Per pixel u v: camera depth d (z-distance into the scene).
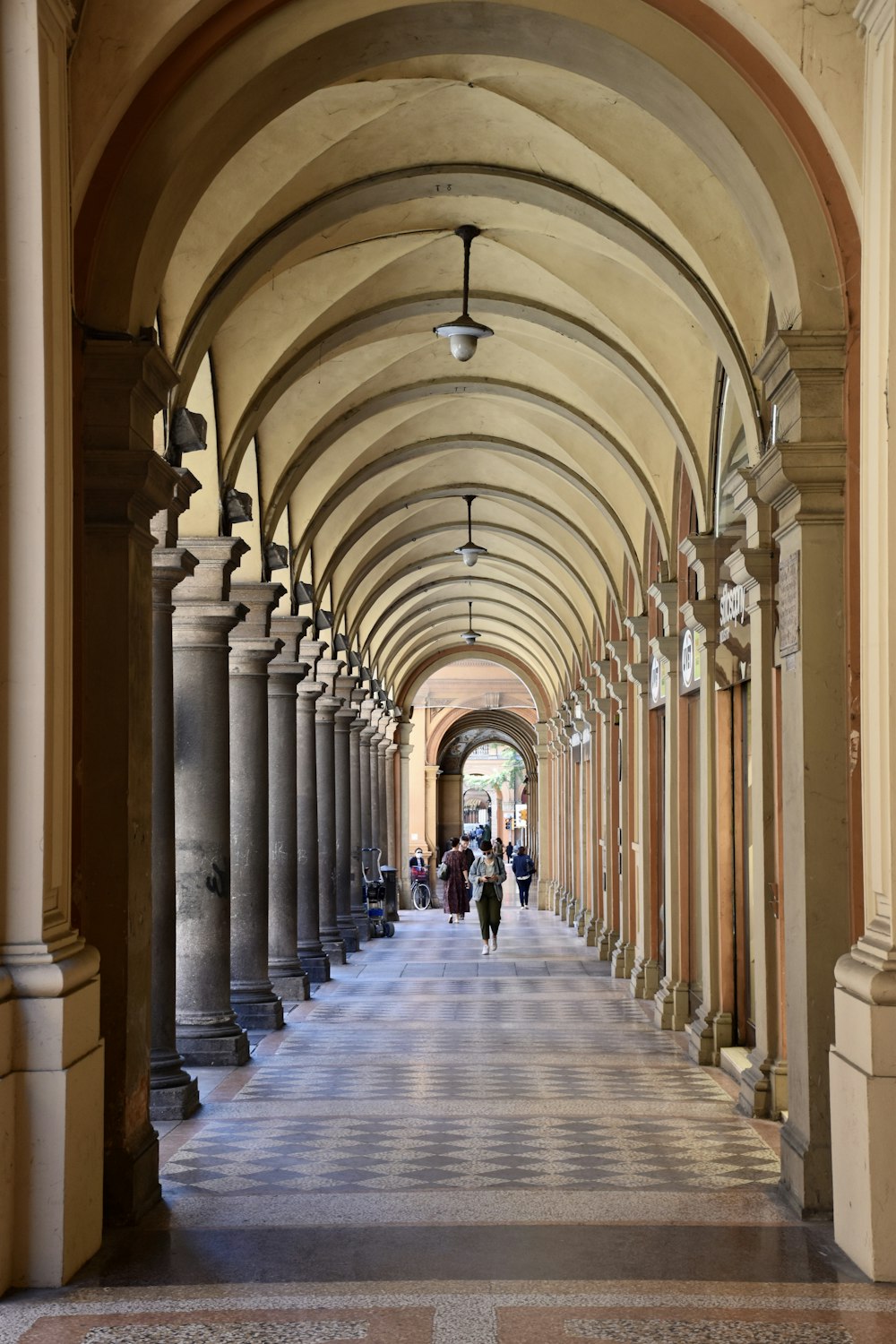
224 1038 10.55
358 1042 11.80
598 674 21.42
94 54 5.79
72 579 5.39
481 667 44.53
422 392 14.16
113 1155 5.93
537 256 11.18
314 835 17.27
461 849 30.88
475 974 18.12
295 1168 7.02
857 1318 4.50
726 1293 4.80
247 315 10.66
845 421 6.06
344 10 6.39
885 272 5.45
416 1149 7.49
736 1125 8.12
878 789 5.42
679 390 10.99
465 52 7.06
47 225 5.03
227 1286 4.91
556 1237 5.62
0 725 5.00
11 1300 4.73
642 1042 11.70
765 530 8.48
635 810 17.27
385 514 18.91
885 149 5.47
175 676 10.68
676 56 6.19
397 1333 4.33
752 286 8.51
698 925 12.44
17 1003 4.92
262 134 8.32
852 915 5.99
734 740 10.68
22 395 5.01
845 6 5.85
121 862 6.05
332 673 19.78
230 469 10.80
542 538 21.31
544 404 14.10
